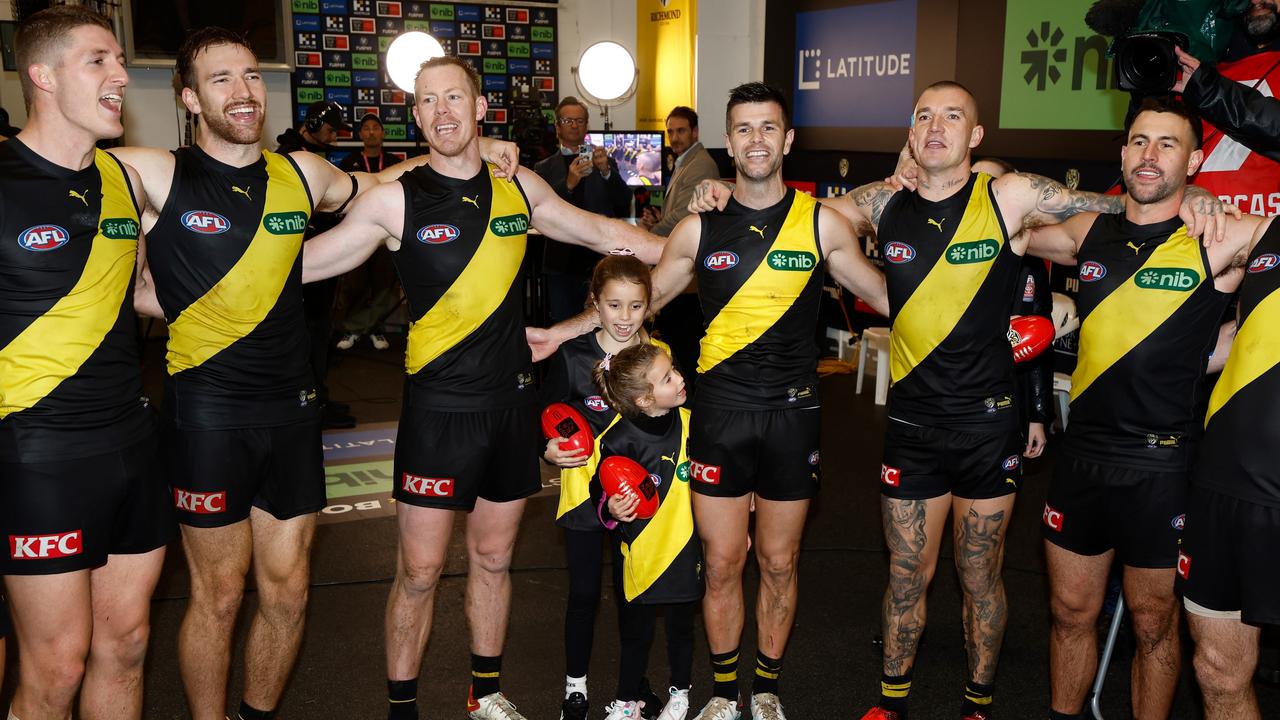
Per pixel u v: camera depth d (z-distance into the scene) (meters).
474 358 2.60
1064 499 2.52
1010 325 2.80
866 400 6.58
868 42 7.29
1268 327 2.16
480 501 2.72
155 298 2.52
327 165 2.64
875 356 7.06
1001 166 3.09
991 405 2.59
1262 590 2.12
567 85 10.54
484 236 2.57
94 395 2.16
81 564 2.15
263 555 2.59
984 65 6.34
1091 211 2.50
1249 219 2.31
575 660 2.69
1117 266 2.41
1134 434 2.40
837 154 7.76
